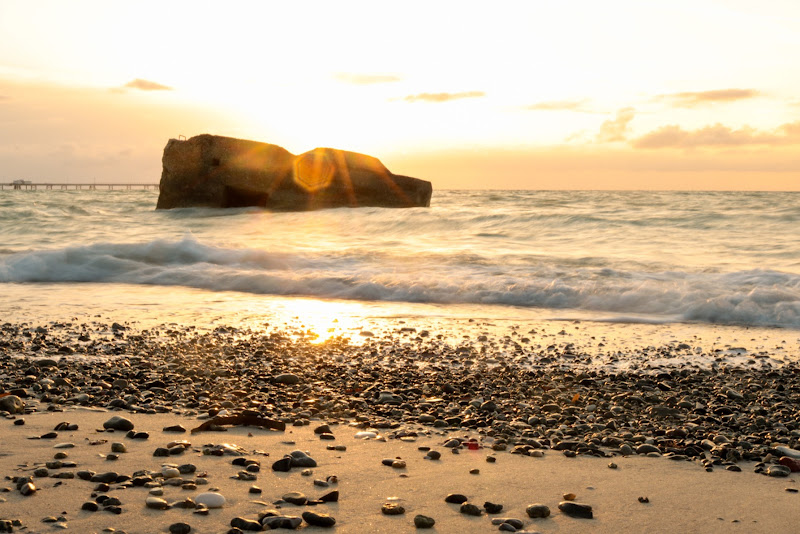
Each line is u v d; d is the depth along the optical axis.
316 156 36.81
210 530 3.02
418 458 4.34
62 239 21.56
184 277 14.16
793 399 6.43
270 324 10.07
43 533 2.94
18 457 4.05
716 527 3.27
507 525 3.18
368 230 23.78
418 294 12.42
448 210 27.11
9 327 9.53
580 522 3.31
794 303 10.79
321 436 4.77
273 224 26.28
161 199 37.09
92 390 6.08
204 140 36.03
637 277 13.12
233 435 4.73
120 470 3.83
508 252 17.42
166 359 7.75
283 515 3.23
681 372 7.54
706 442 4.85
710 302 11.02
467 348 8.62
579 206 35.28
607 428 5.32
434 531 3.14
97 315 10.59
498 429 5.11
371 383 6.74
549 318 10.80
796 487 3.93
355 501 3.50
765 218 23.08
